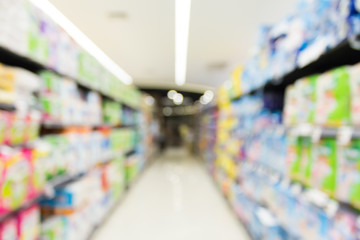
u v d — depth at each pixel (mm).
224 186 3873
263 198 2160
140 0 2961
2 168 1189
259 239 2096
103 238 2580
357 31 1069
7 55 1491
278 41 1957
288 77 1953
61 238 1884
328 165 1270
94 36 4109
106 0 2949
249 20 3471
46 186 1638
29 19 1508
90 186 2436
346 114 1158
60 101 1906
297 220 1526
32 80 1582
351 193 1097
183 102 18891
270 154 2055
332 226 1198
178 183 5230
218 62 5859
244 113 2949
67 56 2025
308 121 1460
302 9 1584
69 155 2037
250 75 2631
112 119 3508
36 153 1511
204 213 3369
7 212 1225
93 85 2658
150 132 8156
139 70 6910
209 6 3105
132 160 4684
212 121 5789
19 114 1431
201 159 8672
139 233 2715
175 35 4113
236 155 3223
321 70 1757
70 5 3021
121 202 3801
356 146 1081
